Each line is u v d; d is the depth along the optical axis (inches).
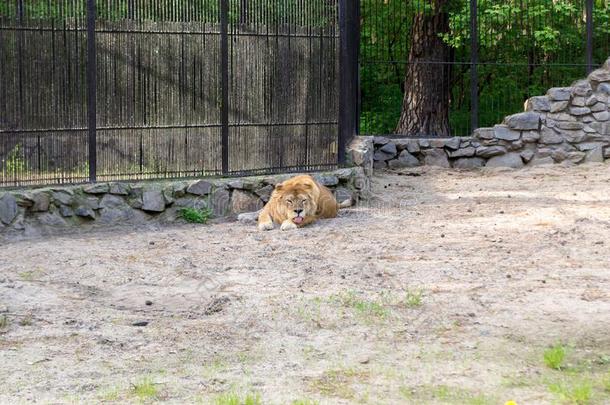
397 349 321.4
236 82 579.2
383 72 1002.1
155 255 472.1
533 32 902.4
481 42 932.0
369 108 1019.3
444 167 791.7
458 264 439.8
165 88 558.6
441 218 563.5
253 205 580.1
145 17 549.3
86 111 538.0
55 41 526.3
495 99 1024.9
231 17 573.6
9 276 432.1
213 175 577.6
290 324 353.4
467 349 319.3
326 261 453.1
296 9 595.8
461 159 792.9
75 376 300.2
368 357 313.4
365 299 383.6
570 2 901.8
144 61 550.9
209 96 571.5
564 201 617.9
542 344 323.0
